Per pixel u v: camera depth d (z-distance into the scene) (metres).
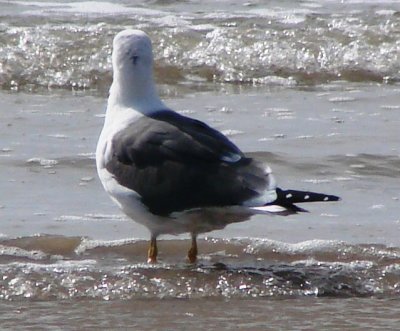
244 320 10.01
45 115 17.17
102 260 11.54
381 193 13.69
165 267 11.16
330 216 12.91
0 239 11.95
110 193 11.22
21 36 20.81
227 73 20.27
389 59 20.73
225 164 10.63
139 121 11.20
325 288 10.89
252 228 12.53
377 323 10.03
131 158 10.96
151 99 11.43
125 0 23.30
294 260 11.61
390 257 11.62
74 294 10.59
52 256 11.61
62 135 15.97
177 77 20.20
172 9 22.78
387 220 12.77
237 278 10.96
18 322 9.87
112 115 11.43
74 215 12.83
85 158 14.85
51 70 19.94
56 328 9.74
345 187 13.87
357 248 11.81
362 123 16.73
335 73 20.44
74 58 20.27
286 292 10.78
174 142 10.84
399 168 14.63
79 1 23.20
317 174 14.35
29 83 19.62
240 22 21.95
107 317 10.03
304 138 15.85
